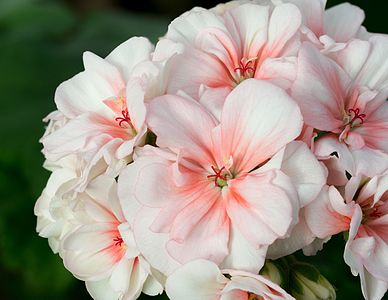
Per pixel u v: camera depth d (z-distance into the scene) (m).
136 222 0.27
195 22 0.30
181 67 0.29
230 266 0.27
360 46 0.29
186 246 0.27
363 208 0.28
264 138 0.27
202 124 0.28
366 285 0.27
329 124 0.28
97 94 0.30
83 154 0.28
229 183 0.27
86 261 0.29
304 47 0.28
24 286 0.41
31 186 0.41
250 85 0.27
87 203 0.29
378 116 0.29
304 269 0.29
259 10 0.30
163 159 0.27
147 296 0.38
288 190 0.26
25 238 0.40
